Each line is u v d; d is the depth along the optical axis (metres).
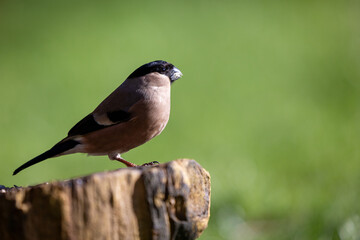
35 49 22.11
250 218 9.84
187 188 4.64
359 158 11.95
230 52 21.19
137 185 4.48
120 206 4.41
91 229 4.34
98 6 28.00
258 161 12.39
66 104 16.42
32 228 4.36
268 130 14.20
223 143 13.39
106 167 12.47
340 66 19.02
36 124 15.16
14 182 12.09
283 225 9.23
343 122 14.33
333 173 11.07
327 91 16.86
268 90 17.22
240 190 10.51
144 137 6.69
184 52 21.19
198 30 23.94
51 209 4.31
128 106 6.50
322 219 8.36
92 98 16.75
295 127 14.27
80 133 6.50
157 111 6.61
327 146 12.95
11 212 4.40
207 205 4.86
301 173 11.52
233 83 17.94
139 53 21.00
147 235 4.53
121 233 4.42
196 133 13.98
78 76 18.81
